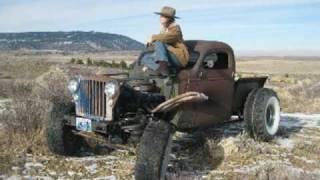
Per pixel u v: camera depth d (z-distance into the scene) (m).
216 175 6.83
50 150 7.58
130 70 8.17
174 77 7.31
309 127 11.04
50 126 7.38
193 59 7.86
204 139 8.51
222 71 8.23
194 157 7.75
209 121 8.04
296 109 16.20
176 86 7.32
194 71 7.65
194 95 6.73
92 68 20.02
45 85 14.98
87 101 6.90
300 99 19.55
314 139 9.53
